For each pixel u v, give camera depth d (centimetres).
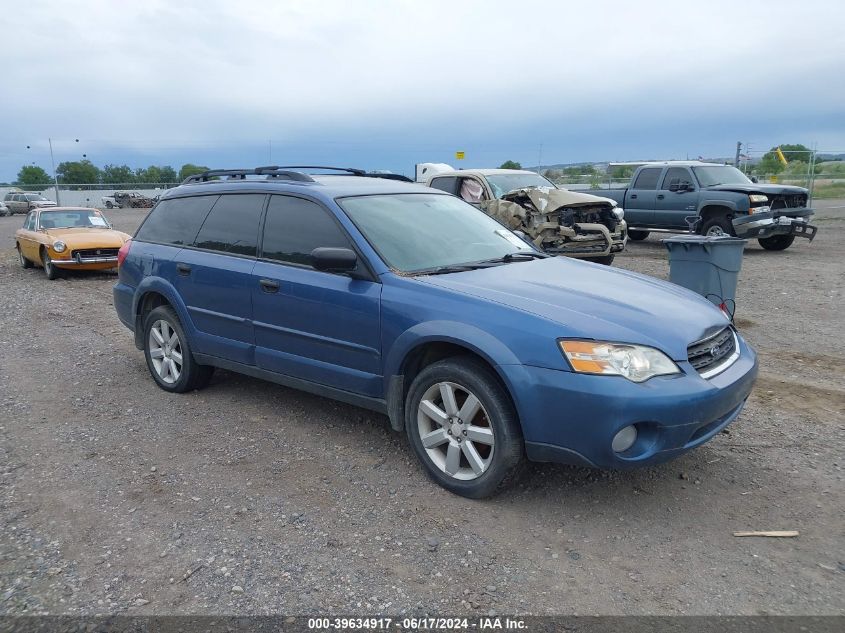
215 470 432
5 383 627
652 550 335
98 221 1531
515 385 353
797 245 1614
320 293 445
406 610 291
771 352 689
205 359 550
